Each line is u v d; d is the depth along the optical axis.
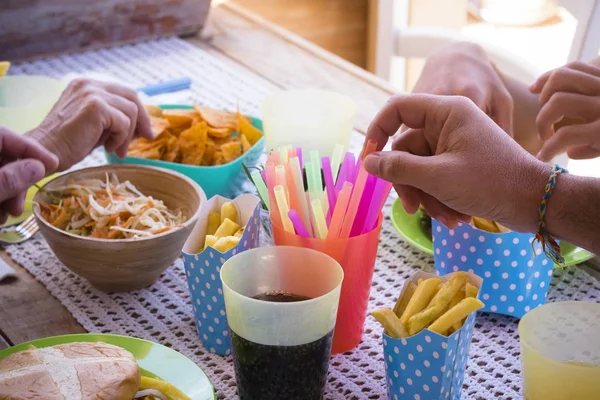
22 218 1.00
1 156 0.87
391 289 0.85
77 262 0.80
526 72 1.40
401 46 1.67
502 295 0.78
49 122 0.94
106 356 0.64
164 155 1.03
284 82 1.42
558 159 1.31
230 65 1.50
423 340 0.62
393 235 0.97
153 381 0.64
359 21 2.53
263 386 0.63
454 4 2.19
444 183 0.66
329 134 0.96
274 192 0.72
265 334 0.61
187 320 0.81
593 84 0.90
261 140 1.04
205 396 0.63
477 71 0.99
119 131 0.96
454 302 0.65
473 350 0.75
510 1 2.53
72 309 0.82
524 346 0.60
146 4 1.57
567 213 0.64
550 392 0.59
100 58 1.53
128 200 0.88
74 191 0.89
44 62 1.50
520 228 0.69
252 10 2.39
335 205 0.72
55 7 1.47
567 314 0.63
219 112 1.11
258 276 0.67
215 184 0.99
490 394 0.69
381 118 0.75
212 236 0.74
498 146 0.66
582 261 0.87
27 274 0.89
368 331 0.79
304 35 2.47
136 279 0.83
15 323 0.80
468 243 0.77
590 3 1.27
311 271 0.67
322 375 0.65
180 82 1.36
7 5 1.42
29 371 0.61
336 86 1.41
